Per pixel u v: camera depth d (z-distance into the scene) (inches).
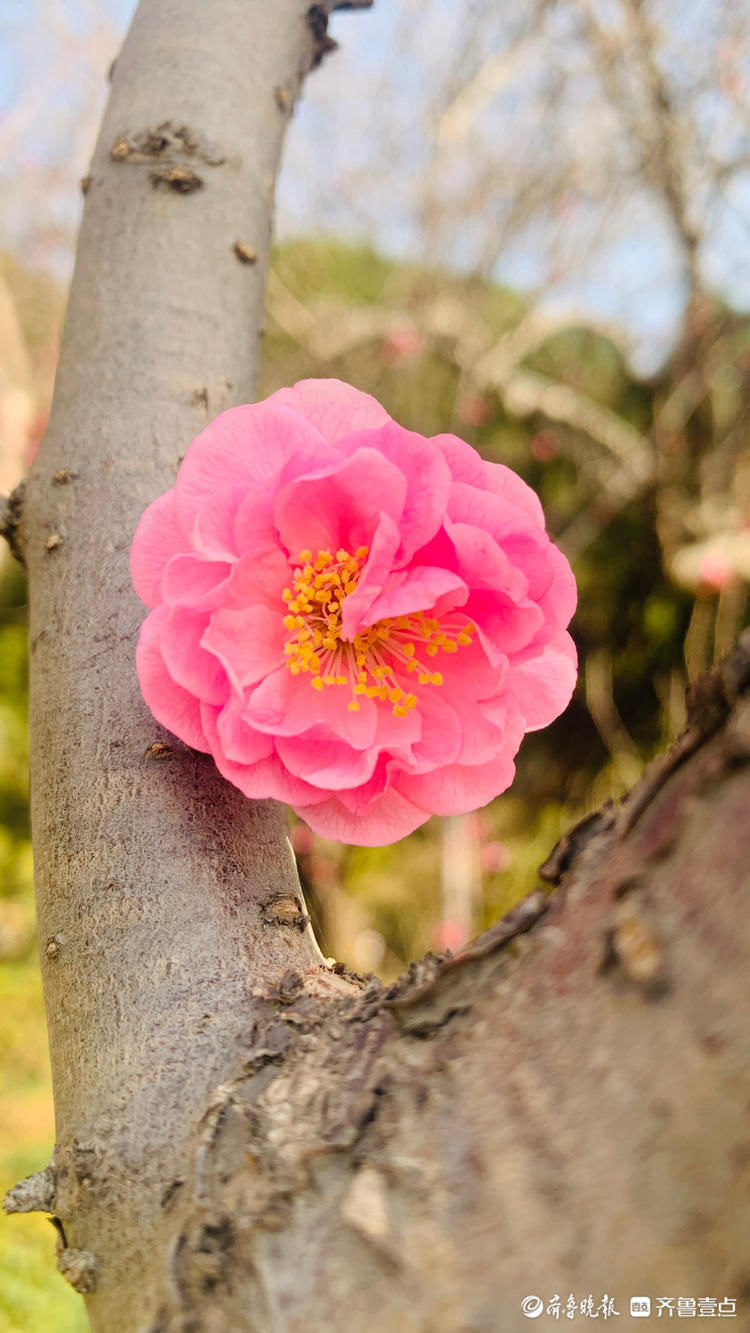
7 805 32.3
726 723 5.5
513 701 7.1
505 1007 5.7
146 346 7.7
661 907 5.5
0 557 17.9
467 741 7.0
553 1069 5.6
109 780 6.7
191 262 7.9
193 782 6.7
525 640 6.8
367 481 6.6
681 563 26.4
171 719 6.6
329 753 6.8
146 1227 6.0
